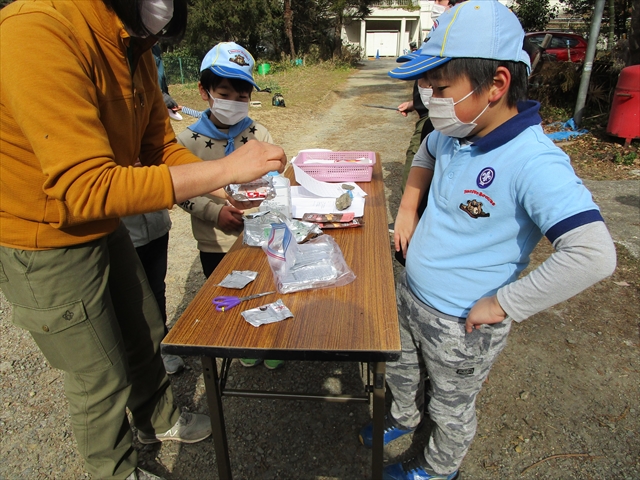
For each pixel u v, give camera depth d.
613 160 5.33
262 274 1.39
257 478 1.79
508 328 1.37
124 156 1.31
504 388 2.15
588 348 2.38
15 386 2.27
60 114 0.97
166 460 1.87
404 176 3.25
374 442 1.24
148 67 1.44
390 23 31.58
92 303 1.29
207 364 1.23
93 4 1.08
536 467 1.78
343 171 2.19
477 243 1.25
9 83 0.96
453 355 1.37
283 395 1.34
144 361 1.71
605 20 11.28
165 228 2.09
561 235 1.05
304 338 1.07
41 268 1.20
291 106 10.19
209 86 1.93
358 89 13.55
